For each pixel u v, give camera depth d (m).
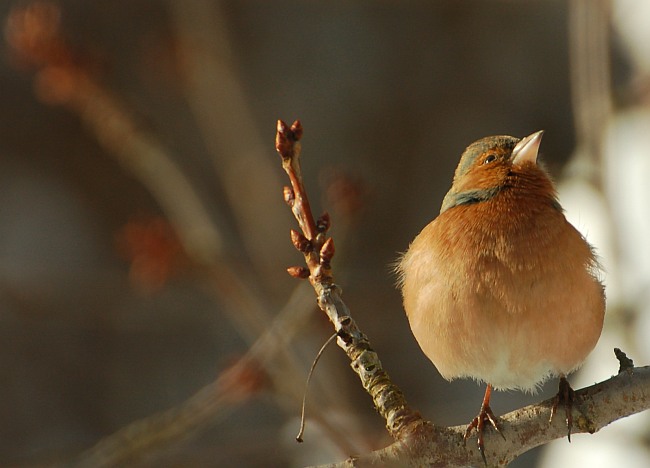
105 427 14.82
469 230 6.99
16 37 10.97
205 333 15.32
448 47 16.81
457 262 6.92
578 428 6.46
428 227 7.43
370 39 16.73
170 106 15.73
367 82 16.52
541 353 6.90
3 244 15.09
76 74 10.99
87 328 15.08
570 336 6.85
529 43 16.84
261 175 13.27
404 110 16.47
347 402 10.94
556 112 16.42
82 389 15.01
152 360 15.17
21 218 15.41
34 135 15.91
